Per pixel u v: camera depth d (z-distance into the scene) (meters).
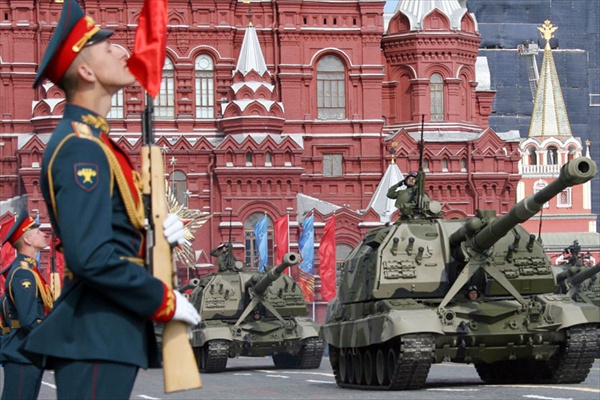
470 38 99.44
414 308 30.27
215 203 92.50
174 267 8.59
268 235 92.81
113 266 7.98
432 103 98.62
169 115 94.69
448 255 31.27
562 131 124.62
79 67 8.52
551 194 25.75
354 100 97.31
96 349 8.11
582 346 29.52
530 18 135.50
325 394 28.66
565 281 49.00
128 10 94.31
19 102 93.75
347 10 97.56
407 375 28.84
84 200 8.02
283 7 96.50
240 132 93.19
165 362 8.32
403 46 98.62
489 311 29.55
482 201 97.50
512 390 26.80
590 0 136.50
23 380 15.42
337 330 34.12
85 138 8.26
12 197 93.38
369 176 96.75
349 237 93.62
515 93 133.62
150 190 8.59
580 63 136.12
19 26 93.75
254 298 49.16
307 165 96.50
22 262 17.31
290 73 96.31
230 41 95.62
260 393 30.11
